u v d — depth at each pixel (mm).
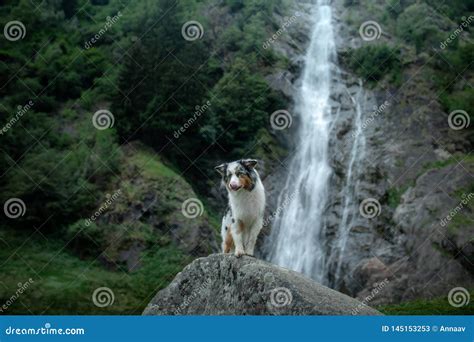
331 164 35219
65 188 29141
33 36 35938
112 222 28453
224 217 10398
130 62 33188
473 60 36375
